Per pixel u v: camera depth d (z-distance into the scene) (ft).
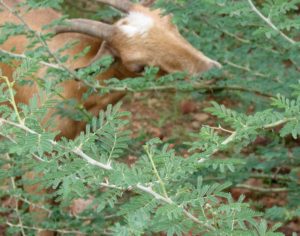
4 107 9.09
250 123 9.69
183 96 30.01
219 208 8.25
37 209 19.38
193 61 18.53
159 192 8.36
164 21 18.89
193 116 34.58
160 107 35.24
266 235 8.21
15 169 15.40
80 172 8.59
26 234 18.22
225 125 23.79
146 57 18.67
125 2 19.25
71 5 29.63
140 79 16.80
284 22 11.99
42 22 20.72
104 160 8.92
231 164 9.01
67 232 17.48
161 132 33.58
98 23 19.20
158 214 7.95
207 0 12.93
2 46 20.48
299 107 9.62
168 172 8.64
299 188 19.62
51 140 8.48
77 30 19.27
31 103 8.95
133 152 19.57
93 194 16.75
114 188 8.79
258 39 19.70
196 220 8.42
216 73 18.42
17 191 17.06
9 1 21.16
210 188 8.44
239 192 26.91
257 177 20.99
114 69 20.06
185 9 15.11
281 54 19.45
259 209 22.03
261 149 19.42
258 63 19.71
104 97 20.84
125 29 18.83
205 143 9.54
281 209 12.64
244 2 12.33
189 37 20.29
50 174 8.59
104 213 17.69
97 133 9.27
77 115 17.31
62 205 16.22
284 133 9.41
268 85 19.11
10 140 10.38
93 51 20.52
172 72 18.65
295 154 18.38
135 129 33.40
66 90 20.16
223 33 20.81
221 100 22.84
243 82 19.25
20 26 15.37
